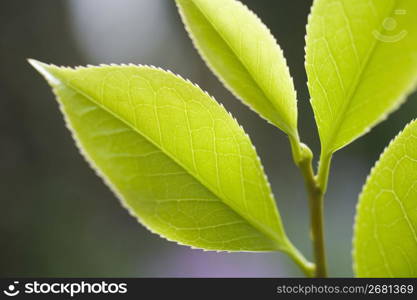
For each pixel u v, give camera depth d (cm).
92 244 96
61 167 103
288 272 82
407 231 14
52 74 15
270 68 15
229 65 15
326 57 14
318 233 14
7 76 103
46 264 93
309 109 104
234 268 83
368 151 105
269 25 123
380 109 13
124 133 15
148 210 15
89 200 102
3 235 93
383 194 14
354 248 14
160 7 123
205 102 15
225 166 15
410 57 13
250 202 15
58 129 105
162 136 15
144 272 92
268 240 15
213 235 15
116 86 15
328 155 14
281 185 108
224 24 15
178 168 15
